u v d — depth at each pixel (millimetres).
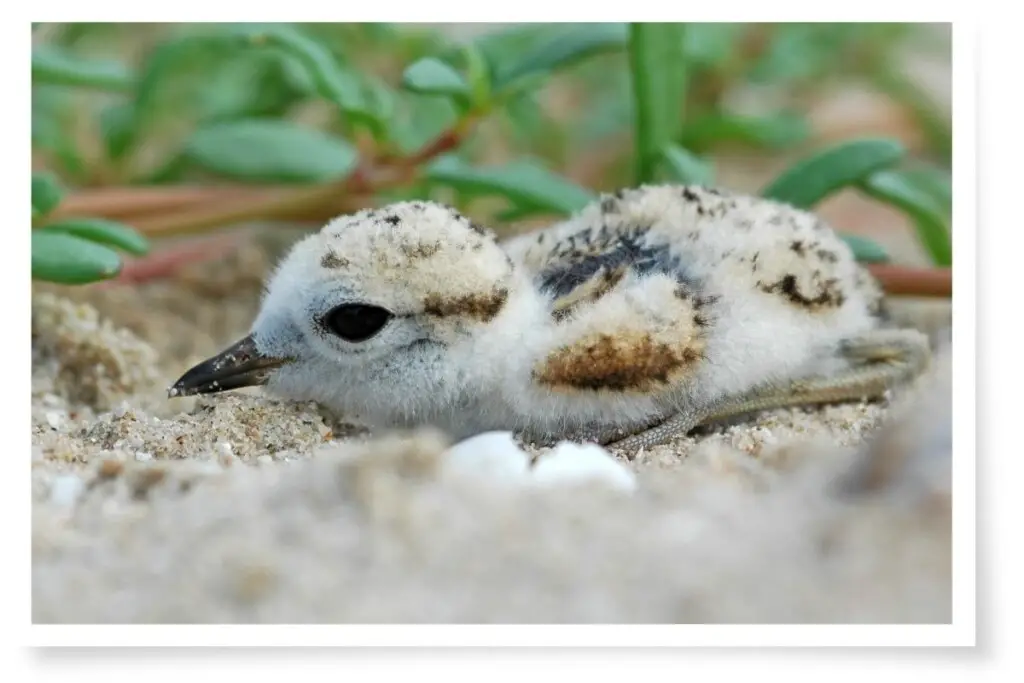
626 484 325
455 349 344
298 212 388
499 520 317
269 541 316
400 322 343
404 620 310
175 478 328
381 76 412
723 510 318
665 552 314
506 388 345
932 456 320
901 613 310
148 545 319
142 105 395
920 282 373
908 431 322
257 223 392
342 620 311
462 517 317
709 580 312
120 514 324
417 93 366
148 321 387
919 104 428
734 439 343
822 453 329
